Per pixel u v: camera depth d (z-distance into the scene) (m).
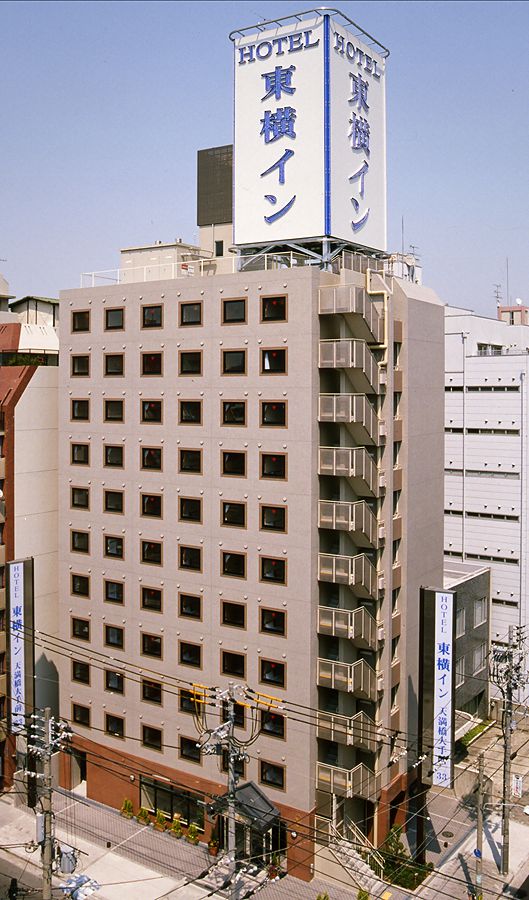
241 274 35.16
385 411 35.69
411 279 48.84
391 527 36.19
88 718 41.84
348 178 36.97
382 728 35.84
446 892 33.69
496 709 52.94
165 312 37.84
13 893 33.44
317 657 34.31
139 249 44.41
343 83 36.31
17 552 42.03
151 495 38.84
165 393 38.00
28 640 40.69
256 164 37.47
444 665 34.41
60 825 38.81
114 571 40.47
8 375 43.16
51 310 52.28
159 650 38.91
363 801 37.75
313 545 33.84
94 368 40.81
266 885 33.72
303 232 36.06
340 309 32.75
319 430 34.06
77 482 41.84
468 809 41.12
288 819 34.66
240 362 35.47
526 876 35.09
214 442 36.41
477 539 55.22
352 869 33.88
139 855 36.22
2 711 42.28
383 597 36.06
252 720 35.69
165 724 38.66
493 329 62.03
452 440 56.31
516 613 53.31
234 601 36.09
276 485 34.56
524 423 52.84
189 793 37.88
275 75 36.59
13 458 41.78
